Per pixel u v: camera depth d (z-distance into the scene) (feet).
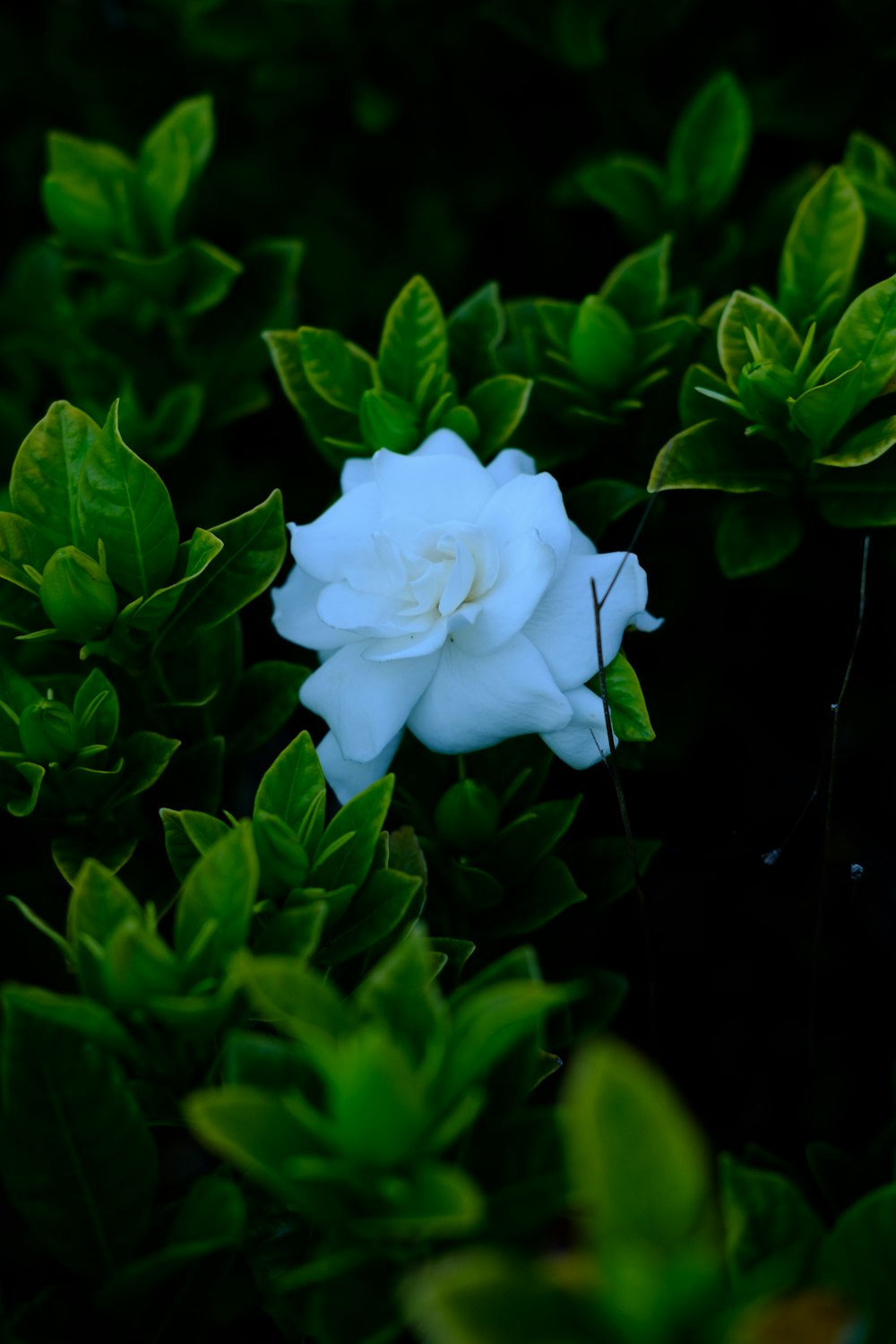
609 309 2.35
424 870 2.21
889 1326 1.98
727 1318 1.83
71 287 2.89
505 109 2.87
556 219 2.91
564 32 2.69
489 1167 2.02
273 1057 1.99
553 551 2.14
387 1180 1.93
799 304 2.37
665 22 2.72
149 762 2.26
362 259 2.92
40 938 2.41
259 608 2.58
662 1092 1.83
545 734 2.20
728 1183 2.02
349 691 2.20
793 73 2.71
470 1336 1.83
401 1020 1.98
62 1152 2.05
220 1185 2.04
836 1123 2.41
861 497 2.31
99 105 2.98
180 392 2.58
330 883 2.16
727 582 2.51
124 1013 2.05
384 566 2.19
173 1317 2.08
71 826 2.27
